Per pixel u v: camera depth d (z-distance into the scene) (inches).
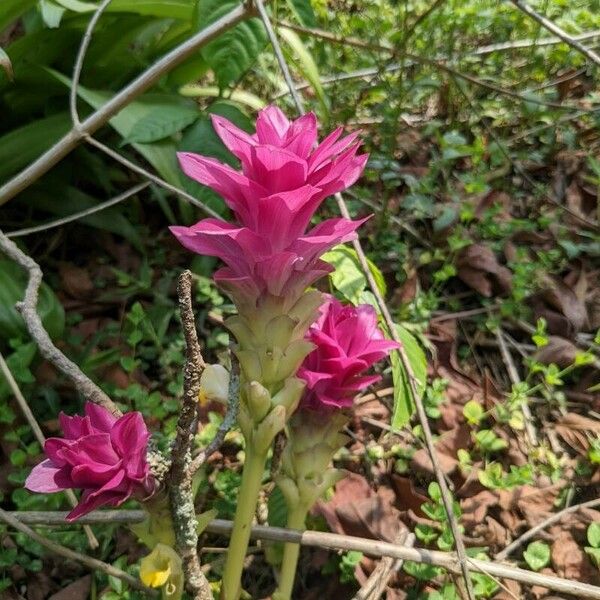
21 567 17.4
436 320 24.3
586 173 28.9
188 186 22.7
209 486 18.8
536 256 26.1
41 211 26.3
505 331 24.4
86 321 23.7
